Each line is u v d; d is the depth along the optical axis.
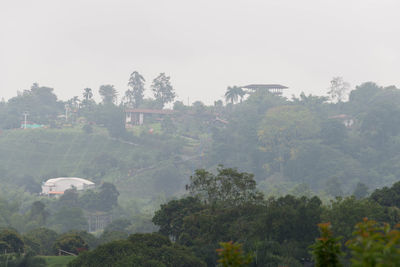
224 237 104.19
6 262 100.06
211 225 106.69
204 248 100.31
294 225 97.31
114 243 90.50
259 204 119.50
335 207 97.38
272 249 90.31
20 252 115.06
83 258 87.75
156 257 87.88
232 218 113.44
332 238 17.50
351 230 87.44
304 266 90.88
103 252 87.62
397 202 114.44
